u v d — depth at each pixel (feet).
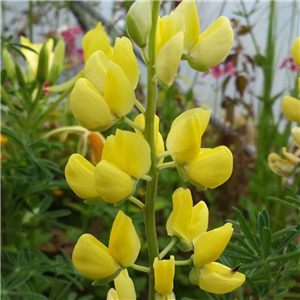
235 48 1.25
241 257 0.57
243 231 0.57
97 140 0.84
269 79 1.15
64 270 0.79
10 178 0.78
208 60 0.41
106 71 0.40
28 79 0.83
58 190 1.11
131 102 0.40
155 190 0.41
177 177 1.05
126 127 1.02
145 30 0.39
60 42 0.84
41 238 0.94
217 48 0.41
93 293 0.90
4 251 0.77
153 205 0.41
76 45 1.54
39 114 0.85
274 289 0.59
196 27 0.41
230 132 1.27
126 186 0.39
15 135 0.76
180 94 1.32
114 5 1.29
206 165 0.40
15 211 0.81
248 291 0.87
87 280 0.90
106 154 0.39
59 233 1.06
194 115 0.39
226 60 1.28
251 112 1.29
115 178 0.38
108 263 0.40
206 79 1.54
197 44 0.41
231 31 0.41
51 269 0.75
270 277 0.58
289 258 0.55
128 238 0.40
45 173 0.79
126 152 0.39
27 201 0.88
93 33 0.55
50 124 1.17
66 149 1.21
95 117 0.39
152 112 0.40
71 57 1.41
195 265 0.42
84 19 1.53
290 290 0.91
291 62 1.18
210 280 0.42
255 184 1.12
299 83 0.53
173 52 0.37
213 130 1.34
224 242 0.41
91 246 0.40
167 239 1.00
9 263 0.81
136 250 0.41
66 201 1.14
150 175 0.41
